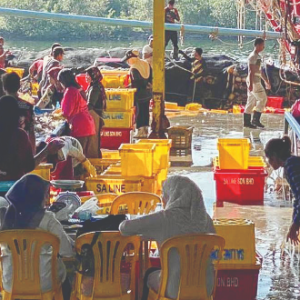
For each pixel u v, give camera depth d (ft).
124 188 42.39
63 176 43.14
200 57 91.15
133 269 27.48
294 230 32.14
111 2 165.99
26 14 81.61
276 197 48.24
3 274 26.94
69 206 30.09
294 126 45.65
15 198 26.96
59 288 27.27
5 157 32.04
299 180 31.55
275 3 60.39
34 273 26.32
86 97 52.70
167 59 94.63
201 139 68.03
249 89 73.51
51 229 26.86
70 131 50.37
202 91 91.81
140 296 29.32
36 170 38.93
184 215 26.73
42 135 54.85
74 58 100.68
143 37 163.02
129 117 64.28
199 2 155.33
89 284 27.07
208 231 26.96
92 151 51.93
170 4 92.07
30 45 150.71
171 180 27.14
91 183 42.65
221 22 155.53
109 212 34.37
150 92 67.51
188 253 26.03
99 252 26.40
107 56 101.40
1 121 32.09
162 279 26.45
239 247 30.76
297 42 57.77
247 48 148.46
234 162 47.91
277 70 90.58
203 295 26.27
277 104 87.92
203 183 51.37
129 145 46.47
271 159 32.91
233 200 47.16
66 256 26.94
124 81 73.00
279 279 33.99
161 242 26.63
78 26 159.74
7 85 39.86
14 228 26.81
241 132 71.97
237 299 30.91
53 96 67.97
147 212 33.24
